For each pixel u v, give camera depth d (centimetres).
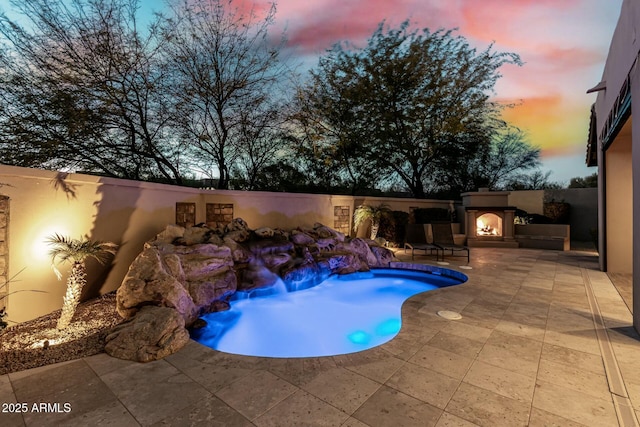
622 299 539
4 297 393
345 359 323
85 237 520
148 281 446
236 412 234
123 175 968
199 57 1031
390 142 1507
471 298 550
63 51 779
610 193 764
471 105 1412
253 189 1256
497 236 1309
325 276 851
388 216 1262
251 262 746
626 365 303
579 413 229
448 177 1691
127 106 927
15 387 270
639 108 379
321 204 1159
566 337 375
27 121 752
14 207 405
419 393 258
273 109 1196
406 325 419
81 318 439
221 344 499
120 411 236
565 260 962
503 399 248
